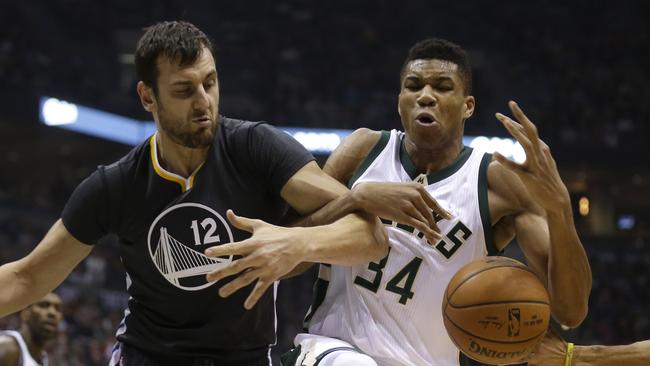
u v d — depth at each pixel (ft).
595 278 54.65
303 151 9.81
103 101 64.13
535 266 10.68
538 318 9.60
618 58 74.74
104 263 50.29
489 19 79.82
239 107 67.31
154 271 9.61
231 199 9.57
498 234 11.27
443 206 11.05
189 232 9.46
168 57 8.95
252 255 8.23
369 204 9.39
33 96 58.59
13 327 34.55
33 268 9.82
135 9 77.20
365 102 69.46
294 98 68.64
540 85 72.43
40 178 75.20
